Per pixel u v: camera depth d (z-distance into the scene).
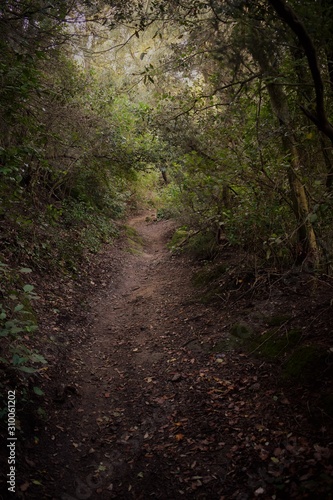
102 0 4.66
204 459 3.78
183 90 6.41
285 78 4.14
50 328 6.46
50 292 7.74
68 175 11.67
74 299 8.12
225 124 6.34
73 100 9.44
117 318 8.01
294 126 5.72
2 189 5.31
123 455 4.03
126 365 5.93
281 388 4.50
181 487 3.52
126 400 5.00
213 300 7.52
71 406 4.80
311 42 3.07
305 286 6.41
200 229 10.13
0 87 4.22
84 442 4.23
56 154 9.78
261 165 6.02
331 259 5.33
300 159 5.77
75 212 12.76
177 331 6.80
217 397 4.67
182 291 8.76
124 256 12.97
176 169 8.59
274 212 6.43
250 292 7.10
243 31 3.52
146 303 8.61
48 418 4.43
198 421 4.33
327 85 4.68
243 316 6.39
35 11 4.32
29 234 8.59
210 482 3.50
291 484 3.20
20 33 4.63
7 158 4.36
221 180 6.30
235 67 3.77
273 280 6.99
